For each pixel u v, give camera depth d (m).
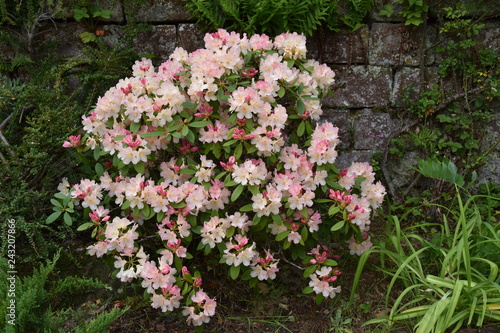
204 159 2.22
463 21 2.85
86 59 2.93
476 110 2.99
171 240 2.19
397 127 3.04
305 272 2.25
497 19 2.94
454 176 2.49
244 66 2.38
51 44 2.89
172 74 2.35
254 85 2.25
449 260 2.38
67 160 2.63
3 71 2.90
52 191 2.61
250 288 2.45
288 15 2.81
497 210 2.99
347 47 2.95
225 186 2.23
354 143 3.03
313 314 2.35
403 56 2.97
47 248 2.45
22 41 2.87
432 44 2.98
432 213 2.95
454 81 2.98
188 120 2.23
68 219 2.24
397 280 2.49
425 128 2.99
